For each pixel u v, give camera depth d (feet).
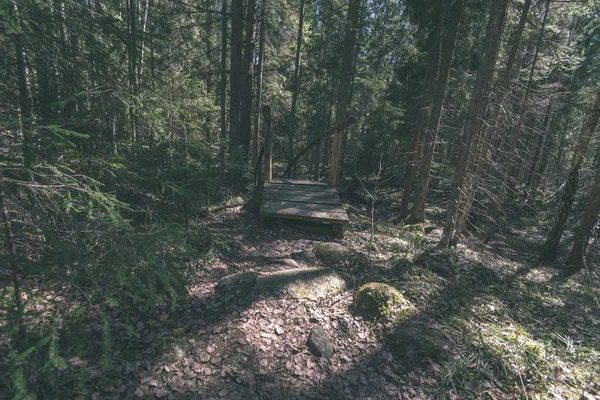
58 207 8.02
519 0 30.89
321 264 20.21
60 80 10.05
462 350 13.12
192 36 41.19
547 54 42.32
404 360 12.55
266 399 10.18
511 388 11.63
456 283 19.76
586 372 13.03
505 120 28.19
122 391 9.17
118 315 11.80
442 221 50.03
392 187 74.28
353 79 61.21
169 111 12.97
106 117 11.20
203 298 14.25
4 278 9.32
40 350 6.55
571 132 64.28
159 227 10.97
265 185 31.55
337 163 32.09
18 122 6.89
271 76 53.57
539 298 20.51
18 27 6.65
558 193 38.27
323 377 11.35
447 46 36.99
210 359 11.19
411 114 54.39
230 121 36.99
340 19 43.47
